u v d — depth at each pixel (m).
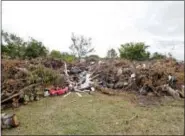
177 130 4.45
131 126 4.59
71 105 5.88
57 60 10.02
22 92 6.02
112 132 4.30
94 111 5.41
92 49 17.58
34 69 7.25
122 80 7.84
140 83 7.45
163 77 7.65
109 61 10.50
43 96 6.65
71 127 4.50
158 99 6.61
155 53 14.18
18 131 4.35
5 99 5.70
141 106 5.91
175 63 10.03
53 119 4.91
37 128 4.47
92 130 4.38
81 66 9.97
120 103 6.11
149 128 4.51
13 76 6.63
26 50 11.80
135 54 13.92
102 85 7.80
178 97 6.86
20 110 5.50
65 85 7.56
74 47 17.44
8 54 11.08
